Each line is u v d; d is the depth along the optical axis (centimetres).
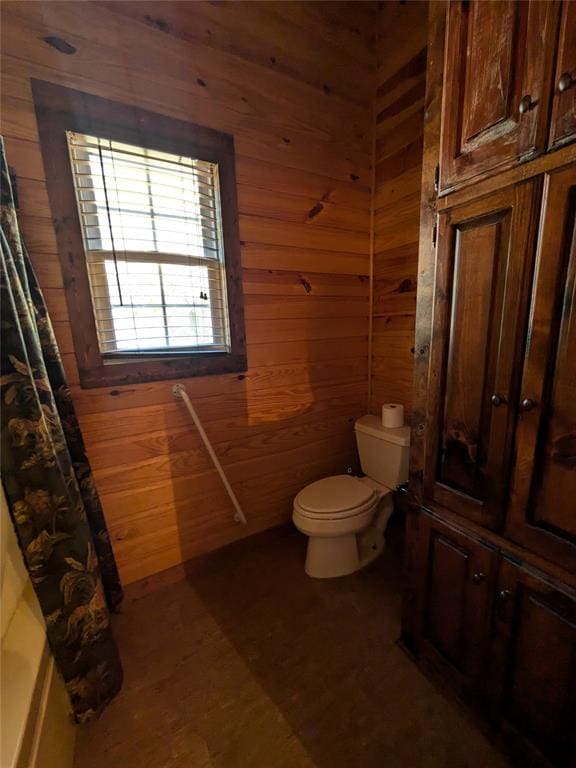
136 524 157
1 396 86
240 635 138
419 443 111
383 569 172
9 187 100
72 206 127
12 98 114
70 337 134
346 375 207
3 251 90
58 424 107
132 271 145
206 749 101
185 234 153
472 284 88
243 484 183
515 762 93
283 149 165
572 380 72
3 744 67
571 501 75
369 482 188
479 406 90
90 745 103
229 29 145
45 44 116
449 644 109
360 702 112
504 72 75
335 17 168
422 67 159
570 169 67
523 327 79
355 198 190
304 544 194
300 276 181
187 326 160
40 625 99
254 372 176
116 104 128
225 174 152
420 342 106
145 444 154
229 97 149
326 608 150
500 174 79
